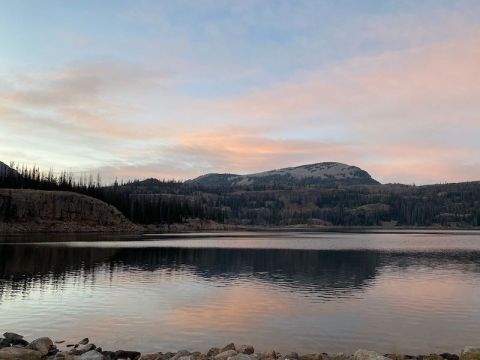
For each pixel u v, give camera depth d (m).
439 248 113.38
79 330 28.56
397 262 75.50
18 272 56.59
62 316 32.44
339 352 24.61
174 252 92.38
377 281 52.06
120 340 26.38
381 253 95.12
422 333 28.72
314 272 60.81
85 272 57.56
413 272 61.38
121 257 78.62
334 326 30.22
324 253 94.19
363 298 40.78
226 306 36.59
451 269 65.19
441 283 50.69
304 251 99.62
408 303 38.38
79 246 101.56
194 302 38.19
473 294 43.06
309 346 25.78
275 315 33.38
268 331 28.81
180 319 31.81
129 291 43.56
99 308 35.34
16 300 38.41
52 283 48.12
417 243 139.25
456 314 34.12
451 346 26.08
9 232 167.38
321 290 45.25
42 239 127.19
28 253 81.44
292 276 56.31
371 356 19.64
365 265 70.38
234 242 135.00
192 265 68.25
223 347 23.28
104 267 63.44
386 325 30.64
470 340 27.23
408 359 21.59
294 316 33.06
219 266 67.50
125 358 21.59
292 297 41.00
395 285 48.91
